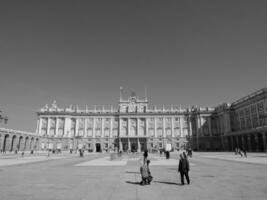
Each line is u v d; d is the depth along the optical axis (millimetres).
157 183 17828
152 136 131625
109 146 131375
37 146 116812
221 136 119250
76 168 29609
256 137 84938
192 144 128625
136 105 136500
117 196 13453
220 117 121750
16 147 95750
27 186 16609
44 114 133125
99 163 38531
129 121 133500
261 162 36281
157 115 134250
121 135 131250
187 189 15438
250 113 93375
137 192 14523
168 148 52312
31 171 26047
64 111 133125
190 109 135500
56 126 131250
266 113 77562
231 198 12898
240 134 95688
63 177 21156
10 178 20547
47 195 13742
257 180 19000
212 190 15055
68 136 130375
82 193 14273
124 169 28266
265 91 80500
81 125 135000
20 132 98688
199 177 20953
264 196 13336
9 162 39125
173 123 132875
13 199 12812
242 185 16766
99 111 137250
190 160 45125
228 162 38281
